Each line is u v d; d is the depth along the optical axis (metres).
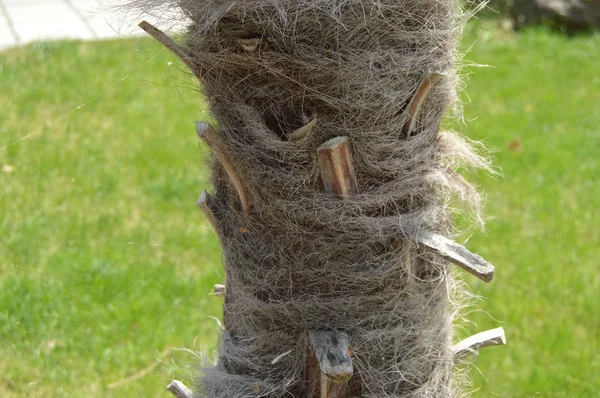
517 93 3.49
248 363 1.31
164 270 2.19
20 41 3.90
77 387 1.82
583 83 3.61
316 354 1.22
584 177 2.79
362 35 1.18
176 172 2.75
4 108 3.16
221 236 1.30
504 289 2.15
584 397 1.82
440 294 1.32
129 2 1.20
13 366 1.86
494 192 2.68
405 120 1.22
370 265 1.25
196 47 1.21
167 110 3.26
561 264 2.28
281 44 1.17
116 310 2.02
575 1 4.27
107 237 2.36
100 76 3.53
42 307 2.02
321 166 1.21
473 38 4.07
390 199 1.23
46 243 2.30
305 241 1.24
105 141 2.97
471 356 1.56
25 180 2.64
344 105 1.19
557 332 1.97
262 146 1.21
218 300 2.10
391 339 1.28
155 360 1.88
